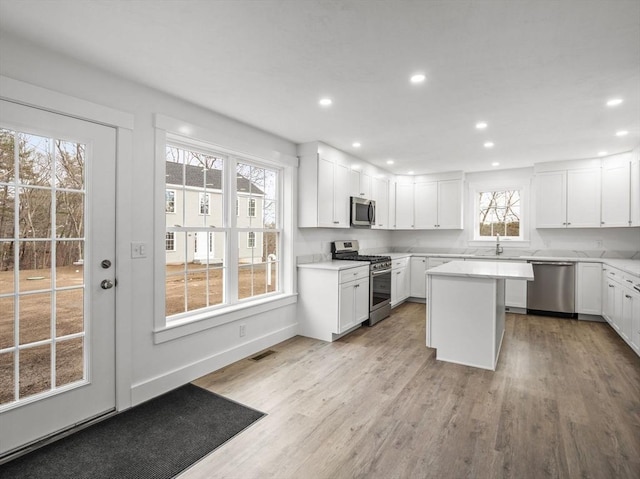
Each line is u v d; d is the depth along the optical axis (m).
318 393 2.63
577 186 4.93
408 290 6.03
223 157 3.36
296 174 4.12
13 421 1.91
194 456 1.89
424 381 2.83
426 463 1.83
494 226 5.96
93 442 2.01
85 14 1.69
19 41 1.90
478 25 1.78
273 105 2.92
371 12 1.68
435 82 2.47
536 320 4.78
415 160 5.09
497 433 2.10
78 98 2.14
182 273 2.99
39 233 2.02
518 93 2.65
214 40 1.94
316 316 3.97
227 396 2.58
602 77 2.38
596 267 4.67
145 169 2.53
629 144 4.14
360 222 4.91
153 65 2.22
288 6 1.64
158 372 2.62
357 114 3.13
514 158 4.91
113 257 2.34
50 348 2.07
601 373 2.98
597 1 1.58
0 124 1.84
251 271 3.68
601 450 1.92
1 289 1.89
